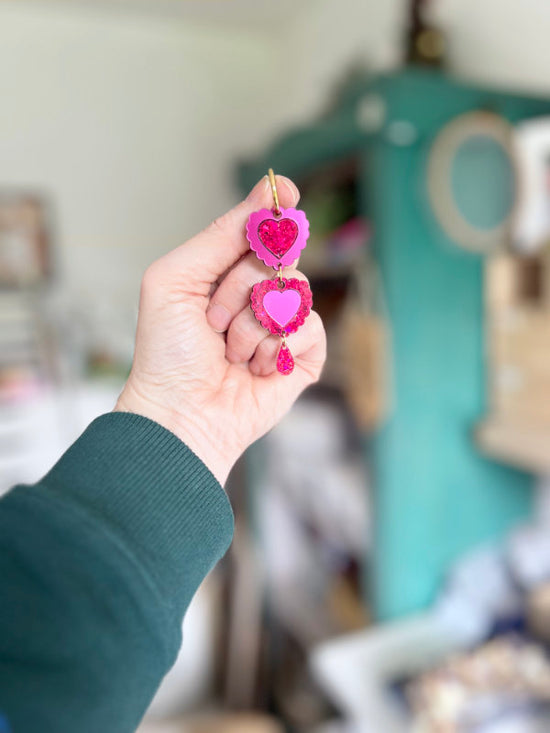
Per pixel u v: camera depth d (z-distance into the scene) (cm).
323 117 96
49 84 97
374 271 61
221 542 20
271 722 66
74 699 15
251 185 90
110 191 103
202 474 20
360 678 57
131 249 105
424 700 52
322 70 96
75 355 101
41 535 16
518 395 61
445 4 74
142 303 23
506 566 64
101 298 103
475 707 50
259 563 95
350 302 69
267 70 111
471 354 65
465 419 66
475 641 61
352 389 66
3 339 97
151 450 20
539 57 62
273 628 96
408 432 63
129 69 102
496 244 60
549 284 57
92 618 16
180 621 18
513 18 65
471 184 58
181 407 24
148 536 18
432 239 61
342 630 78
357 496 72
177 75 105
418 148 59
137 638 16
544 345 57
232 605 97
